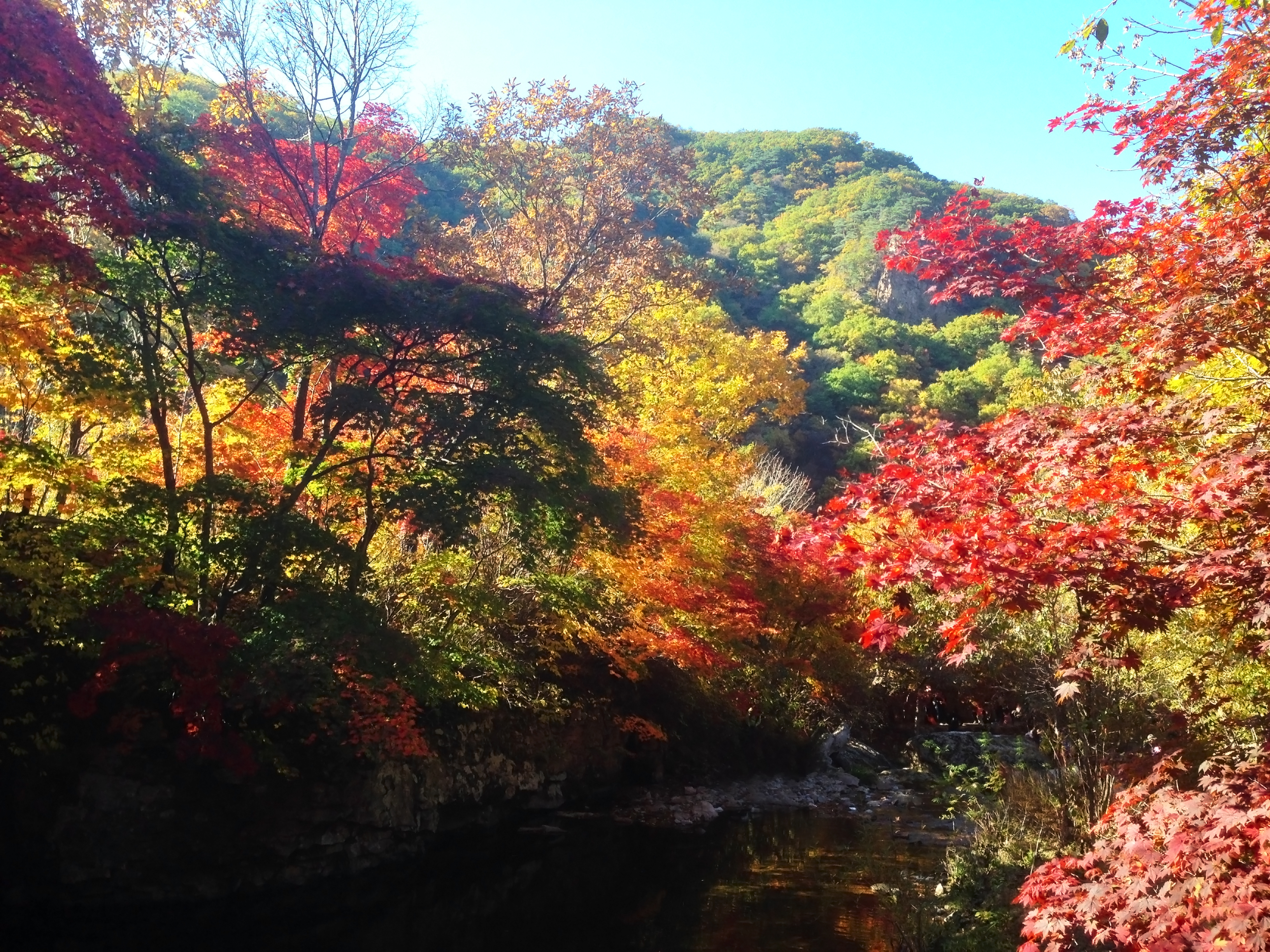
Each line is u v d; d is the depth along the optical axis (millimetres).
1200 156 5766
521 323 11789
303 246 11766
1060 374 12250
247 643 9742
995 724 24422
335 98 15023
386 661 10344
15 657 9539
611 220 19688
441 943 9844
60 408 11211
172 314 11477
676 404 23828
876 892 11531
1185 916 3873
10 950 8852
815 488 40625
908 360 44500
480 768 14258
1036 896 4977
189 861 10289
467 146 18344
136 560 9828
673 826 15586
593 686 17141
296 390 15078
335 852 11453
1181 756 6719
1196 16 5586
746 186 70562
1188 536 5922
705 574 16859
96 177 9008
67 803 9828
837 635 20406
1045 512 5500
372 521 11914
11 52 8352
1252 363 5758
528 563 12578
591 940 9859
